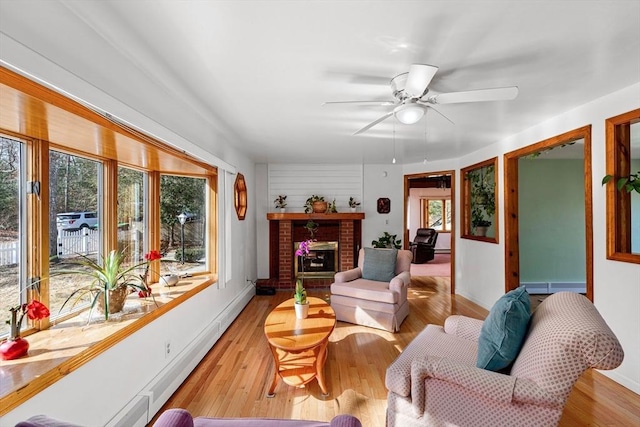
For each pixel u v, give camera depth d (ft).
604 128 7.79
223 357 8.84
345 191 18.29
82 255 7.15
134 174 9.41
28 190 5.77
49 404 4.27
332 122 9.90
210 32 4.94
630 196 7.63
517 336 4.82
